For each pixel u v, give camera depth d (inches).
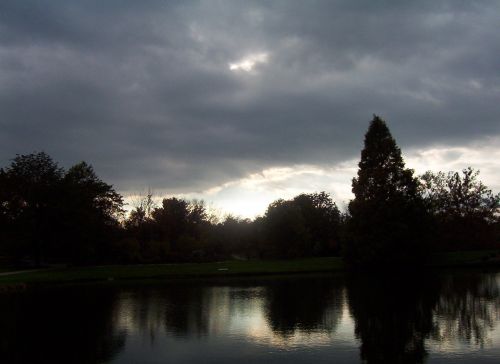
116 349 677.9
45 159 2452.0
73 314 997.2
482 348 652.7
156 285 1662.2
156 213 2940.5
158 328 830.5
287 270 2181.3
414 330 776.3
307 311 989.8
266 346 679.1
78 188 2454.5
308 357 614.5
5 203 2396.7
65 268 2206.0
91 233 2447.1
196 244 2795.3
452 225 2886.3
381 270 2263.8
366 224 2269.9
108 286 1643.7
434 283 1534.2
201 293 1373.0
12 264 2481.5
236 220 4136.3
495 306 1013.2
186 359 617.6
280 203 3125.0
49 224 2329.0
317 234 3179.1
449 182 3009.4
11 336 774.5
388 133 2474.2
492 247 2925.7
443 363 578.6
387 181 2356.1
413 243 2252.7
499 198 3009.4
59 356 641.0
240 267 2266.2
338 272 2182.6
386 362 586.2
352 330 782.5
